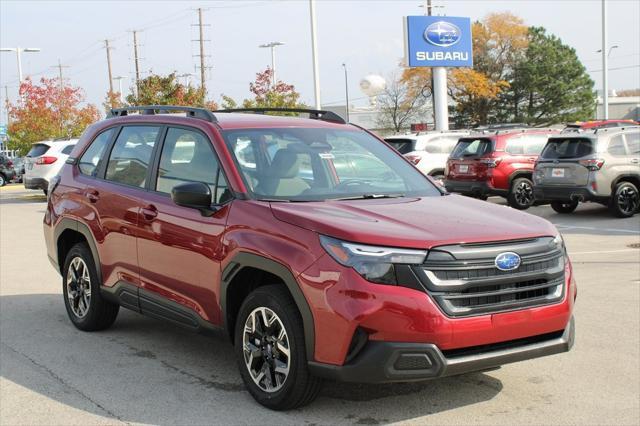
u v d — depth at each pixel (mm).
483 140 17391
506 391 4848
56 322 6891
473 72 67625
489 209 4812
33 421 4430
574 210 17172
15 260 10938
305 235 4234
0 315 7199
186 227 5043
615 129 15336
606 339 6047
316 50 26250
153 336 6344
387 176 5430
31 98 35656
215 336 4930
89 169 6488
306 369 4258
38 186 22062
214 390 4926
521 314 4152
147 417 4461
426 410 4508
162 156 5605
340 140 5609
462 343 3984
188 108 5633
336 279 4012
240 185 4824
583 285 8242
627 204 15242
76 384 5098
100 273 6102
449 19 32375
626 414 4445
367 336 3959
